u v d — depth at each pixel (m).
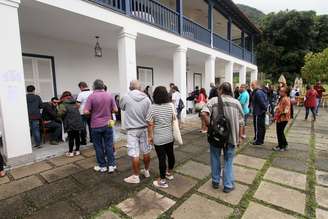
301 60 25.28
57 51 7.16
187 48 8.91
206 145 5.66
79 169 4.00
